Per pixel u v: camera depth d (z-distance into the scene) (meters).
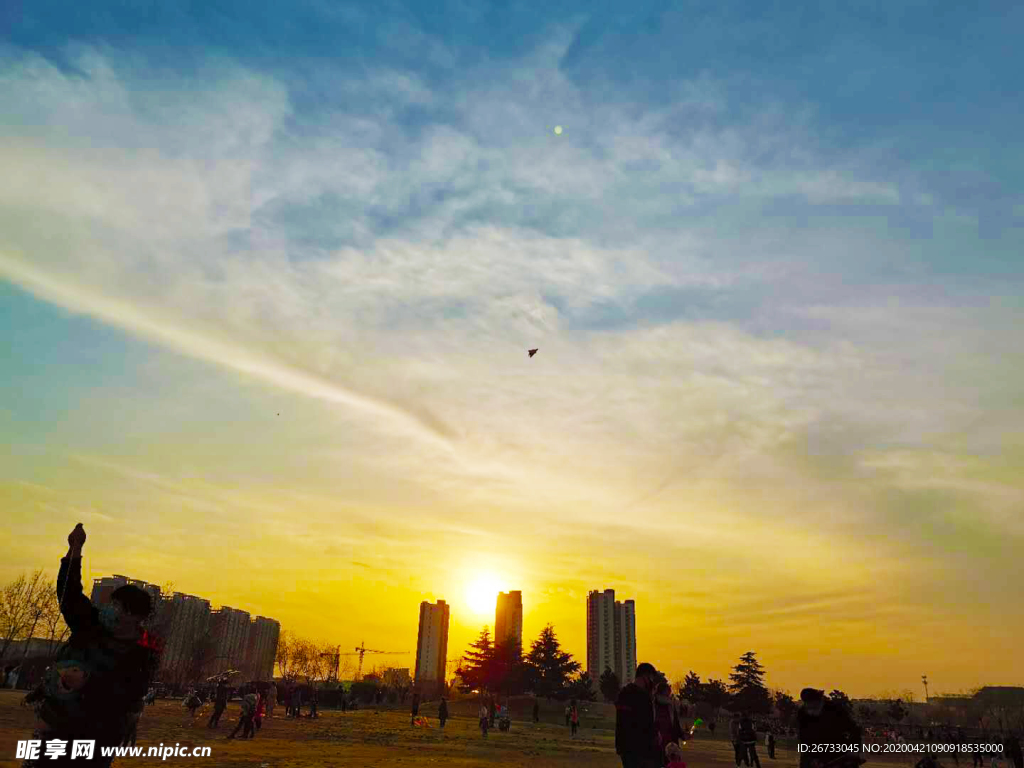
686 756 41.22
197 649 108.31
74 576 4.04
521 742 39.69
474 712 105.94
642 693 8.85
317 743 27.28
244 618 153.12
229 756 19.16
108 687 3.88
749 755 28.72
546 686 121.56
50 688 3.85
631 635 169.75
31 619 76.44
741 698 112.69
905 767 47.97
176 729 27.44
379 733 38.38
